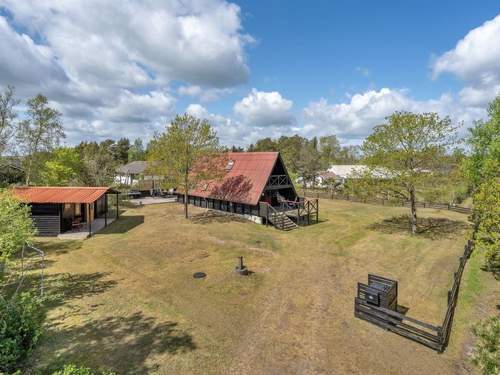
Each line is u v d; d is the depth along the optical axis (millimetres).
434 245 19422
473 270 15188
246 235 21625
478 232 13156
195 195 32594
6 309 8289
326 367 8094
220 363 8156
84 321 10117
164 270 14977
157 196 42438
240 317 10609
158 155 25344
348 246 19359
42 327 9273
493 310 11234
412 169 21250
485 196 12297
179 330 9688
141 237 20922
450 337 9508
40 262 15867
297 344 9086
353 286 13375
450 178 21172
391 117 21297
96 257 16797
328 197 43531
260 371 7898
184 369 7871
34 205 21062
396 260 16766
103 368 7789
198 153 25344
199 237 20938
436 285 13492
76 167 36031
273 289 12969
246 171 28750
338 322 10375
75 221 24172
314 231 23156
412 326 9648
